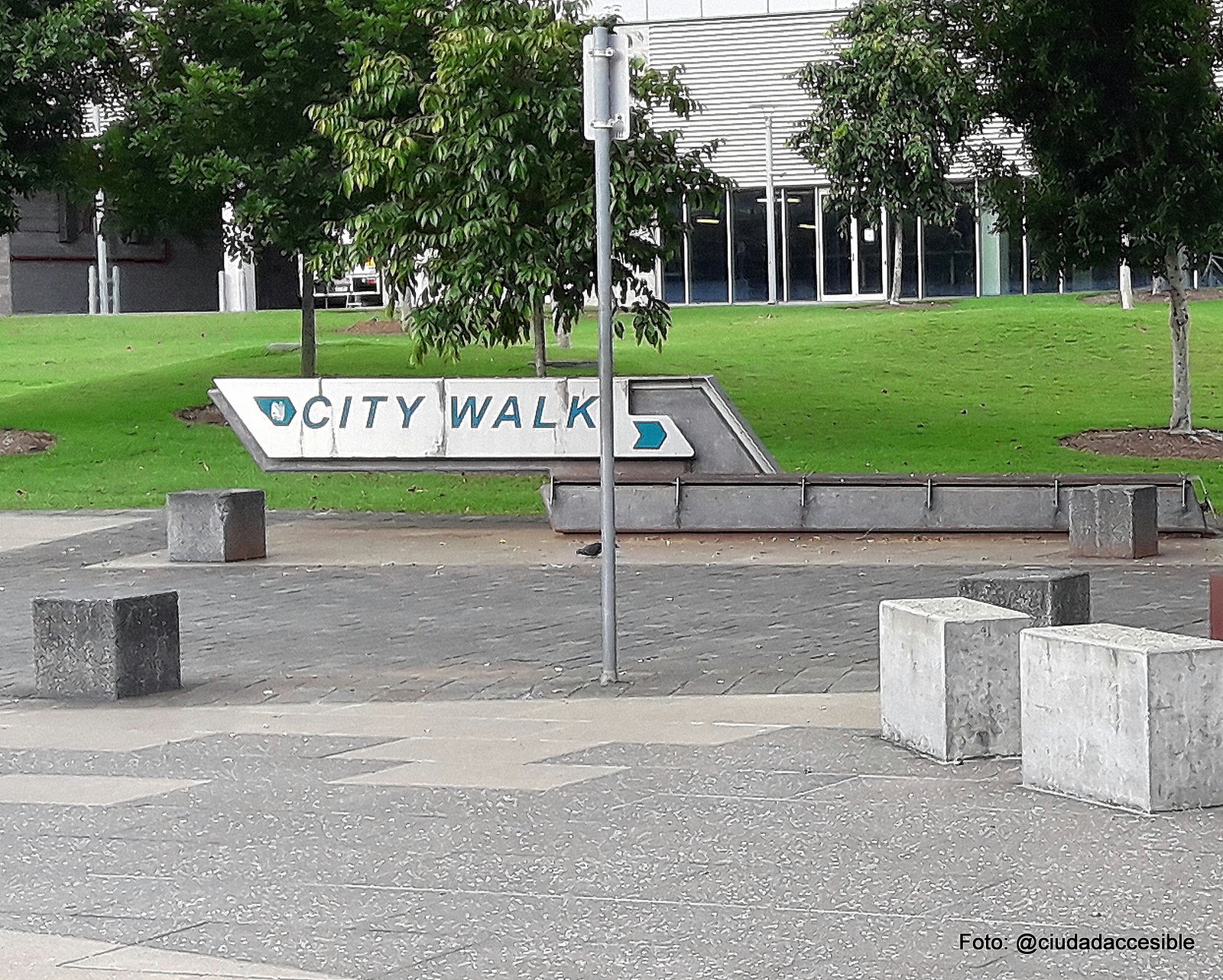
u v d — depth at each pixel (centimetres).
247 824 740
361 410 1964
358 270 6144
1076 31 2342
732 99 5481
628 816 730
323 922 598
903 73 3809
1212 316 3897
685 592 1421
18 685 1129
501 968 545
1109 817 704
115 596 1077
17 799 802
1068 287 5334
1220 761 716
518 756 859
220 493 1709
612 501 1060
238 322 4862
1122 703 712
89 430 2769
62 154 2800
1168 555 1592
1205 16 2361
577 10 2336
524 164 2142
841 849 671
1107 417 2800
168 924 601
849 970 532
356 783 812
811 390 3081
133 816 761
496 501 2134
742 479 1792
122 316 5181
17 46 2639
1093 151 2352
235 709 1029
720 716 942
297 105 2692
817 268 5509
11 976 551
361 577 1574
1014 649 820
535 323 2627
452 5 2466
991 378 3234
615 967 542
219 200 2838
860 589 1410
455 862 671
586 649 1176
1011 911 586
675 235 2353
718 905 603
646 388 1908
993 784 769
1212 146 2348
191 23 2756
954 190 4050
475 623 1303
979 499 1748
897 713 851
